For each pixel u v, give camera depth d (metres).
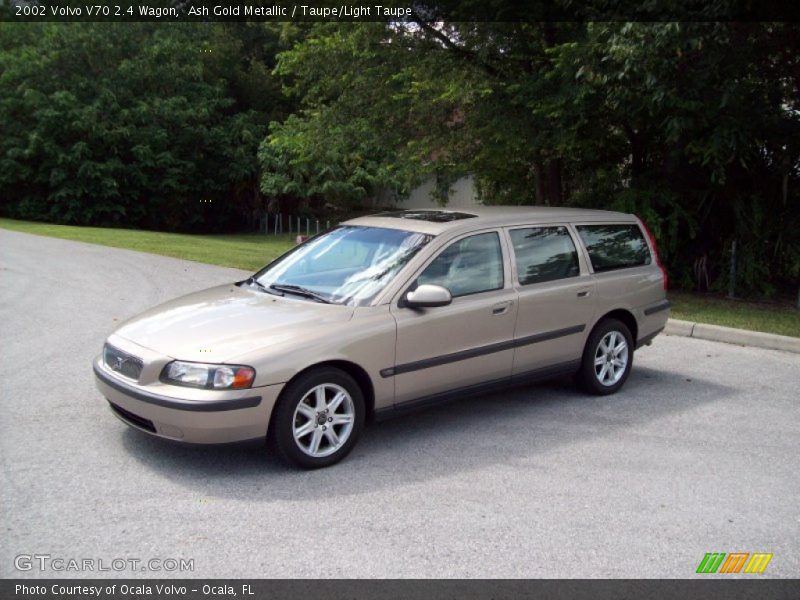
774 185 13.02
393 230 5.77
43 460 4.74
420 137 14.02
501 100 12.47
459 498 4.37
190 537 3.81
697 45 9.20
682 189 13.20
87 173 31.09
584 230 6.52
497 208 6.62
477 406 6.23
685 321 9.55
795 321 10.01
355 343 4.82
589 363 6.41
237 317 4.98
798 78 11.38
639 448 5.29
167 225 35.34
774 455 5.22
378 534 3.89
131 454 4.88
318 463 4.74
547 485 4.59
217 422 4.37
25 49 31.77
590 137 12.56
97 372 4.98
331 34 14.37
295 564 3.58
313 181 32.81
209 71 35.78
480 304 5.50
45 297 10.73
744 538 3.98
